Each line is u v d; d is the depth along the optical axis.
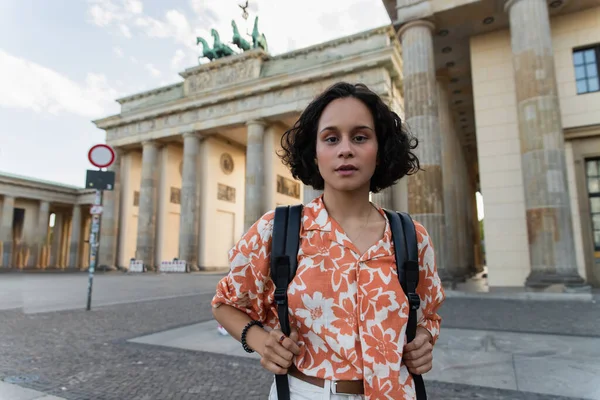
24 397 4.49
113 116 44.84
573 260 13.59
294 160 1.79
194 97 40.12
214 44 43.81
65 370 5.61
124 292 17.62
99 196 11.78
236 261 1.54
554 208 13.70
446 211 21.25
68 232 69.31
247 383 5.07
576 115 16.36
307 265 1.40
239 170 47.91
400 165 1.70
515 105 17.80
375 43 33.03
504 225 17.36
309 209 1.56
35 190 57.56
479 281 21.17
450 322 8.88
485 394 4.48
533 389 4.62
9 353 6.53
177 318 10.12
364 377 1.27
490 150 18.06
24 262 57.41
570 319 9.05
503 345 6.65
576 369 5.31
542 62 14.46
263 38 44.62
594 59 16.38
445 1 16.55
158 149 44.97
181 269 37.81
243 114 37.88
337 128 1.47
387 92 31.72
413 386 1.38
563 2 16.11
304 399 1.35
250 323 1.52
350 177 1.45
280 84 35.56
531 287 13.70
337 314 1.34
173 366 5.82
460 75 22.95
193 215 39.47
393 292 1.36
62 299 14.62
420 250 1.54
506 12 16.05
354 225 1.52
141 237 41.31
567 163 16.53
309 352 1.37
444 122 22.03
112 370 5.62
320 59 35.53
